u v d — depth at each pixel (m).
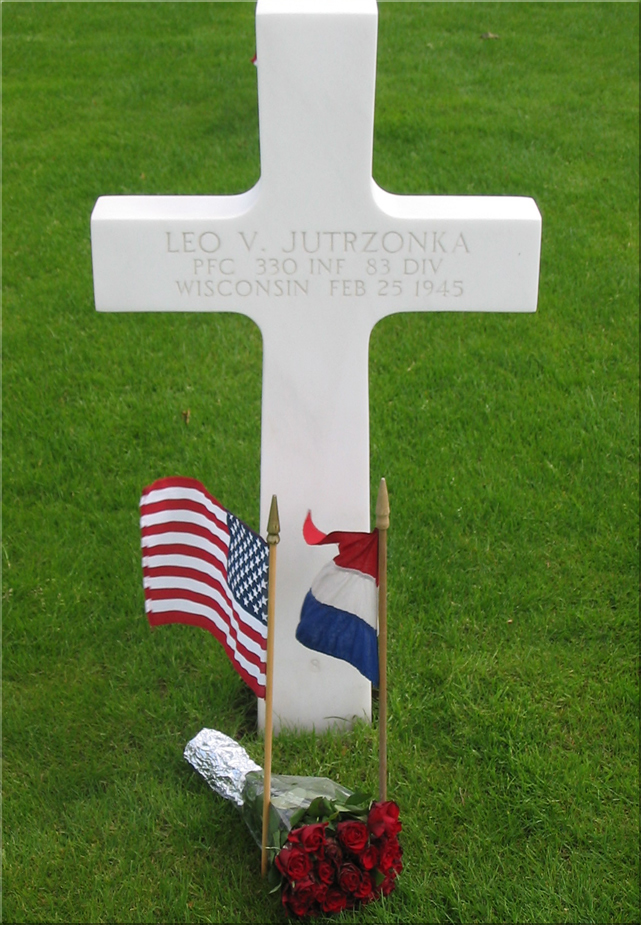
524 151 9.41
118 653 4.66
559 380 6.41
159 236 3.53
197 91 10.95
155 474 5.70
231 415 6.16
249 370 6.66
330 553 3.99
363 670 3.63
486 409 6.14
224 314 7.30
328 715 4.29
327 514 3.95
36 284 7.60
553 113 10.29
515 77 11.20
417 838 3.83
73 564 5.10
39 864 3.75
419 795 3.99
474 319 7.12
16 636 4.75
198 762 4.01
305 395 3.77
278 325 3.67
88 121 10.32
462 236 3.54
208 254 3.56
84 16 13.37
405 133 9.65
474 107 10.32
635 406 6.19
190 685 4.51
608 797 3.98
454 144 9.49
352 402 3.77
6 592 4.98
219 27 13.00
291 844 3.42
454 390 6.37
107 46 12.36
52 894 3.69
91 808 3.96
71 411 6.21
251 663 3.51
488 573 5.04
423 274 3.60
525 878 3.70
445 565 5.09
